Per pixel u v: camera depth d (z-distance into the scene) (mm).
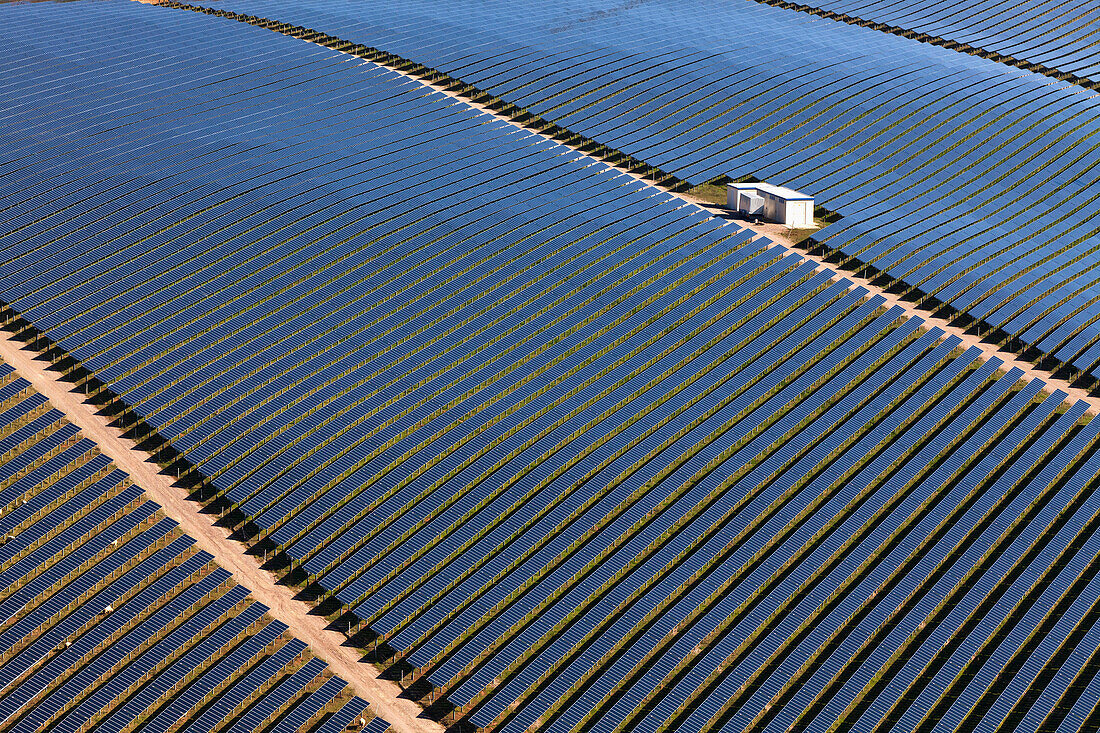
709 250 86125
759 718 52312
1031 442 68750
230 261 81812
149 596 56625
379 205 90125
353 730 51562
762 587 58844
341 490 63031
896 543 61688
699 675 54312
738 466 65750
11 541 58781
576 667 54156
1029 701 53219
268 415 67812
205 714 51594
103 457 64562
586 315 77750
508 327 76250
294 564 59094
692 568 59469
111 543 59312
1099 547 60906
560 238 86500
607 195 94062
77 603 56344
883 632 57062
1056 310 80438
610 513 62781
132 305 76688
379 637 55656
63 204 88375
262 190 91438
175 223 86312
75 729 50531
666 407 70000
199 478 63938
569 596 57750
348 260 82625
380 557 59500
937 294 81875
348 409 68688
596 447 67125
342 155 98188
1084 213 96250
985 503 63844
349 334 75000
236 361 72000
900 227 91375
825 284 82438
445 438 66875
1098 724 51812
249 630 55719
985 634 56406
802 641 55719
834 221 93625
